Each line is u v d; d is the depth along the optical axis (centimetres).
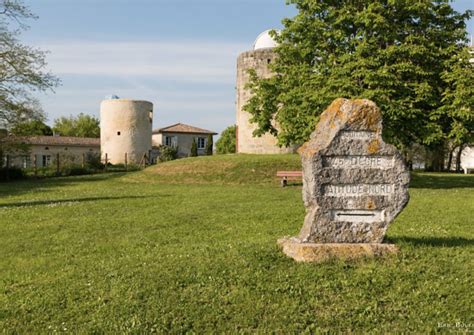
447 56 2170
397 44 2173
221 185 2620
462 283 650
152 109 5822
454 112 2025
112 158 5494
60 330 577
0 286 746
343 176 745
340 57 2120
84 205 1673
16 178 3359
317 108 2123
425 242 848
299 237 779
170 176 2945
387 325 558
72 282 727
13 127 3253
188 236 1088
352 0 2250
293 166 2872
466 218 1215
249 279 674
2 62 3136
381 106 1948
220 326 569
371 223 751
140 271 738
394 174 752
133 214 1446
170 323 580
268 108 2577
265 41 3794
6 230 1223
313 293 629
